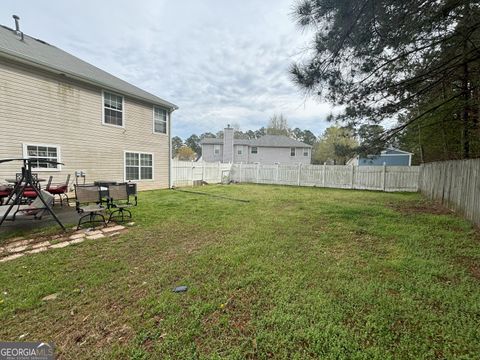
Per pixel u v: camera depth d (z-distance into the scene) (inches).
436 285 95.7
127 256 130.0
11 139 262.8
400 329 71.4
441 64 173.3
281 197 363.6
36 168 283.4
